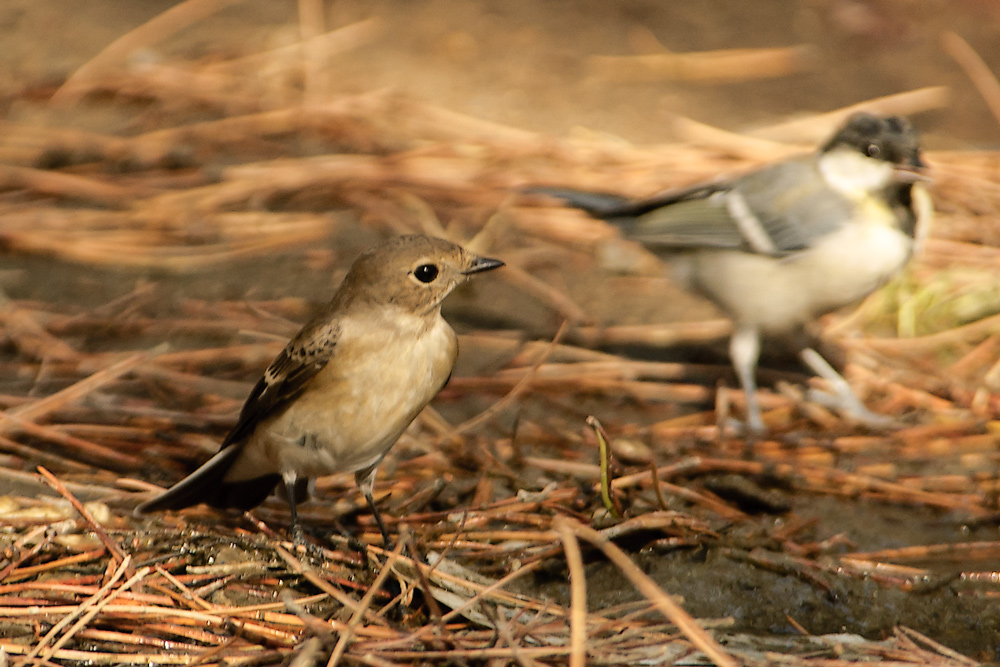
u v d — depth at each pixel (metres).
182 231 12.69
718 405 10.38
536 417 10.19
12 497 8.02
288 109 15.16
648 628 6.87
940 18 18.78
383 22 17.94
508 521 8.38
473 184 13.68
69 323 10.88
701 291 10.78
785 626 7.43
